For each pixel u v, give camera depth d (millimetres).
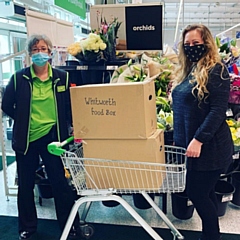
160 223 2689
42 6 4480
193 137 1875
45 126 2266
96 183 1885
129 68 2760
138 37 2994
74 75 2936
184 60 2057
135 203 2930
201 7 10930
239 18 13453
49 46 2262
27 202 2438
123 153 1794
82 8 4441
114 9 2986
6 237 2545
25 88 2219
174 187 1859
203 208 1996
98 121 1775
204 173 1904
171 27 15484
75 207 1913
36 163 2393
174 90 2029
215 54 1859
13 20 4820
